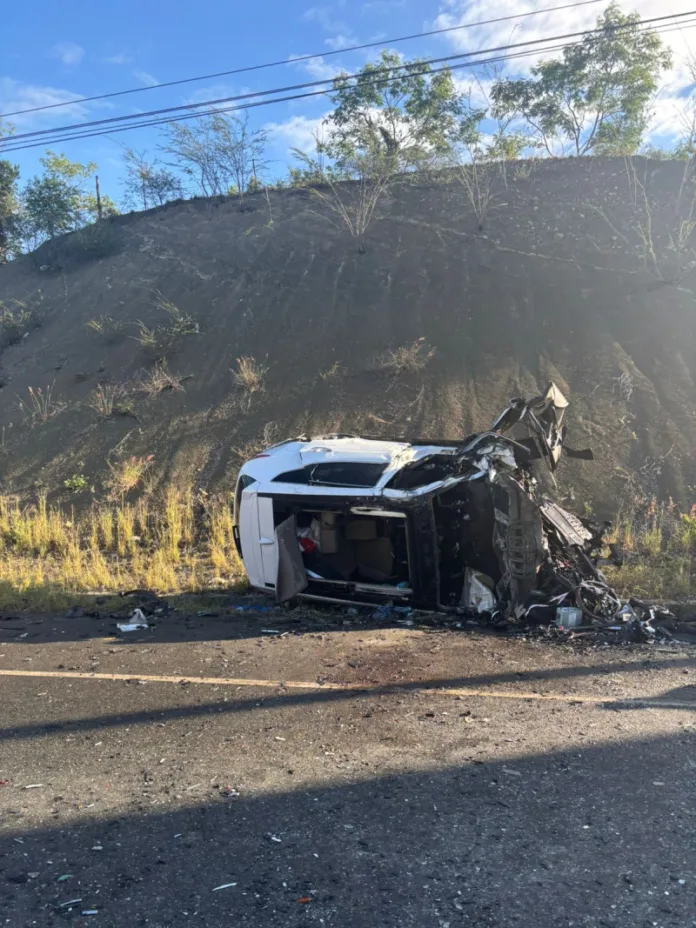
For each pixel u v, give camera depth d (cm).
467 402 1573
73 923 268
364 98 2692
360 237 2412
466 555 764
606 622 704
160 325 2195
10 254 4003
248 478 839
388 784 378
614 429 1388
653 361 1577
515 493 722
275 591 810
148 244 2881
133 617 759
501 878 293
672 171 2559
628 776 383
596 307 1820
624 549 1012
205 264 2556
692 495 1199
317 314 2059
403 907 275
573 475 1281
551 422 870
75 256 2991
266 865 305
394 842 321
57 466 1594
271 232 2655
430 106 2667
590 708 486
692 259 1953
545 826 333
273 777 390
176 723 472
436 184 2738
